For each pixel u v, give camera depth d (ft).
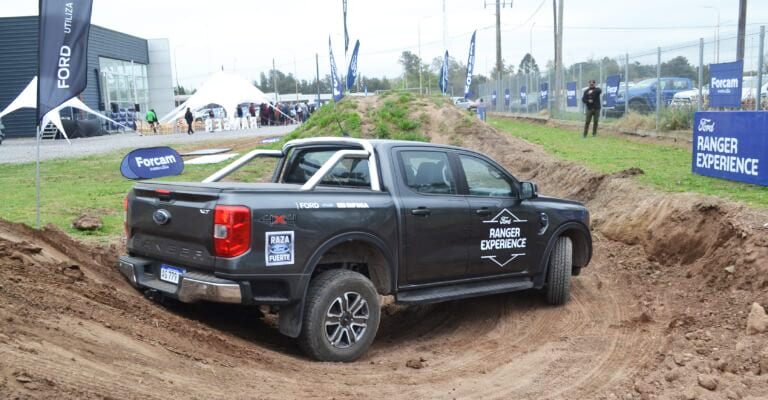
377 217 20.38
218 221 17.75
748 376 17.10
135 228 20.77
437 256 22.18
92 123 140.97
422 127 76.74
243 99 147.95
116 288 21.18
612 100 83.82
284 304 18.54
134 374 14.08
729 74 52.08
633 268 30.68
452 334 23.52
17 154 85.30
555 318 24.86
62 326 15.26
